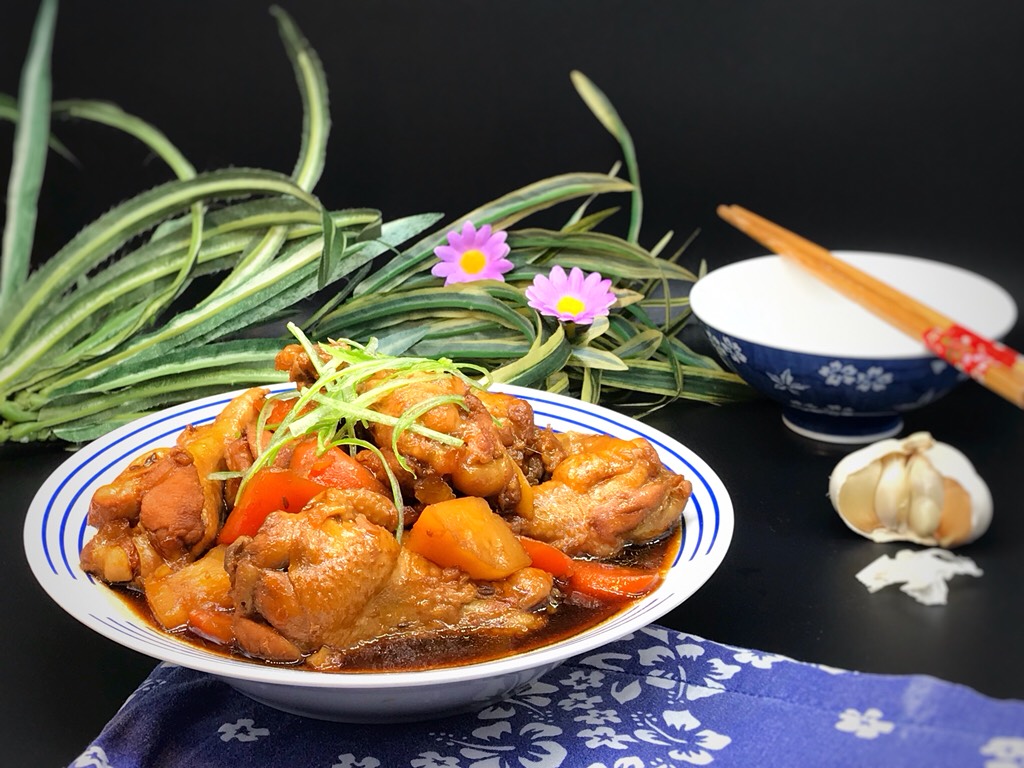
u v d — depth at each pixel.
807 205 0.62
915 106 0.61
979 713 0.29
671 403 0.50
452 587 0.29
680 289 0.57
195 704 0.30
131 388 0.47
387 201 0.62
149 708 0.30
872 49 0.60
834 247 0.63
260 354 0.47
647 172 0.61
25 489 0.43
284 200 0.51
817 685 0.30
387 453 0.31
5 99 0.57
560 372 0.48
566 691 0.31
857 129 0.61
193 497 0.31
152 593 0.29
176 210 0.50
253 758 0.29
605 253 0.53
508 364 0.47
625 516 0.32
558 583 0.31
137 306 0.50
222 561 0.30
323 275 0.47
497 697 0.29
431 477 0.31
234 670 0.25
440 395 0.31
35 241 0.60
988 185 0.61
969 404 0.49
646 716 0.30
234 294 0.49
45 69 0.57
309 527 0.28
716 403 0.49
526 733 0.29
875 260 0.52
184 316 0.48
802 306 0.51
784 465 0.44
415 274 0.52
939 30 0.60
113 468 0.35
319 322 0.49
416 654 0.28
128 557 0.30
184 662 0.25
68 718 0.31
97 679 0.33
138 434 0.37
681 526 0.33
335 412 0.32
